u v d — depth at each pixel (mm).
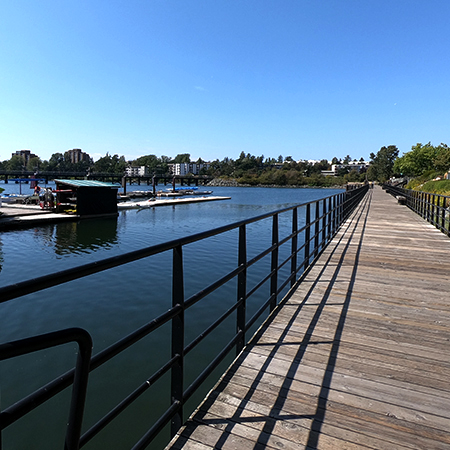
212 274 9289
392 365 2760
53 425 3777
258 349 2992
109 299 7355
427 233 9609
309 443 1888
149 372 4695
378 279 5188
